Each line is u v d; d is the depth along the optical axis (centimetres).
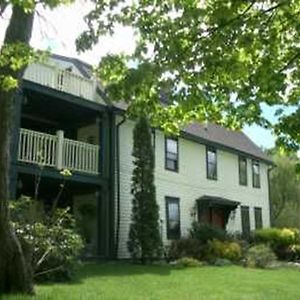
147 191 2152
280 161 4562
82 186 2181
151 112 911
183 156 2686
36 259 1360
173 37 811
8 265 1138
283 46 934
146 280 1529
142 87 829
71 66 2438
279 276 1847
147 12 845
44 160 1872
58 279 1425
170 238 2503
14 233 1160
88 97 2184
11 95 1158
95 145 2169
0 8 1003
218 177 2942
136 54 821
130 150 2331
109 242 2141
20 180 1986
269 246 2641
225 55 831
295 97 970
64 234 1471
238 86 913
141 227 2116
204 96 884
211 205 2775
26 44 1005
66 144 2014
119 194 2217
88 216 2228
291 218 4262
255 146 3522
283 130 976
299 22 877
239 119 1002
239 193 3120
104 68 848
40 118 2275
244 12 826
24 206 1462
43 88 1930
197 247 2308
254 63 894
